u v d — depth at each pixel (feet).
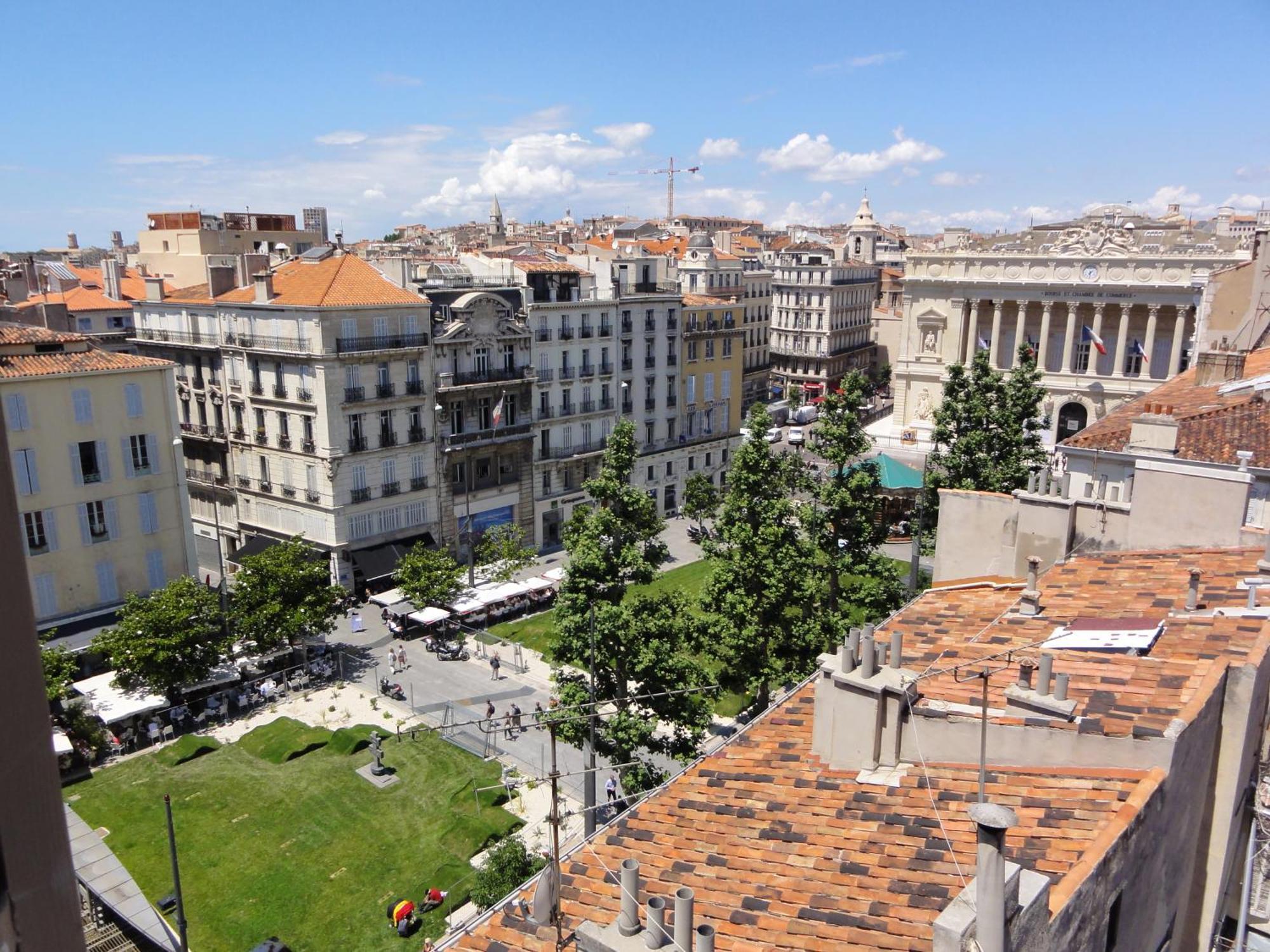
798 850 48.60
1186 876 51.98
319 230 416.87
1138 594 69.77
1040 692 50.93
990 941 30.89
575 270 253.24
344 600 188.14
